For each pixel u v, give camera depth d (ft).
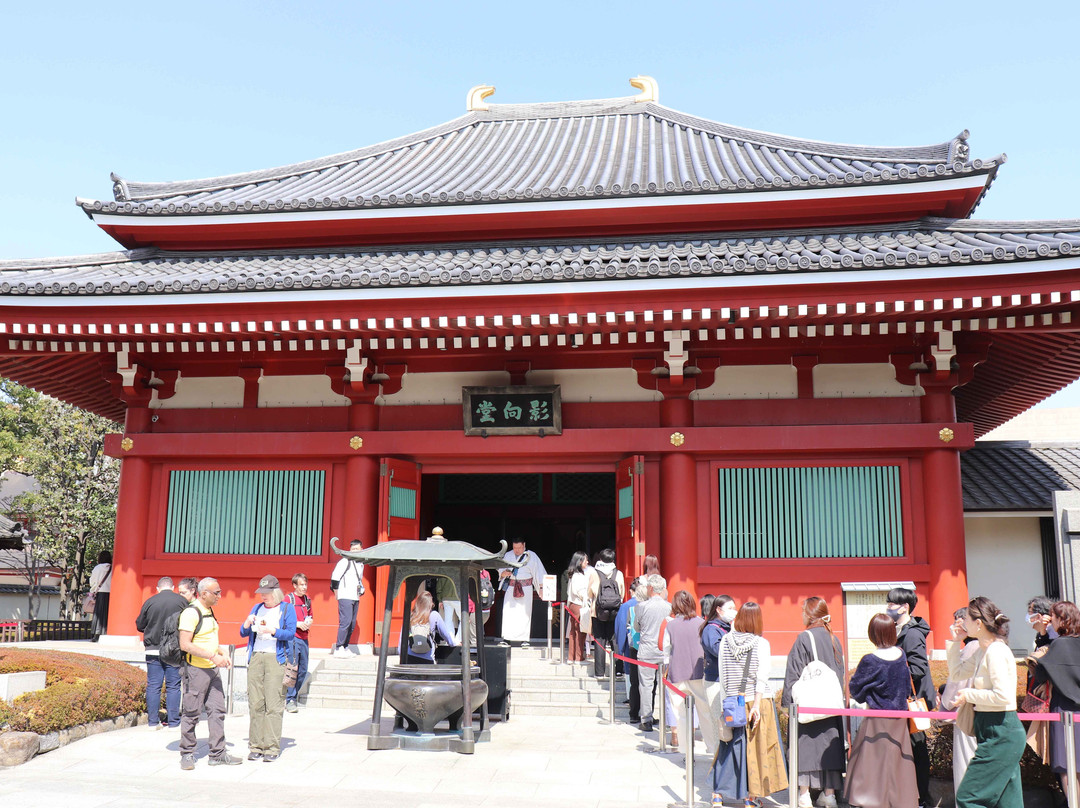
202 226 50.83
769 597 44.45
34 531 97.96
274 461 48.44
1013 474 53.11
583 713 39.75
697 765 29.94
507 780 28.04
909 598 27.17
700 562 44.96
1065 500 37.81
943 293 37.78
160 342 45.52
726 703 25.45
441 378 48.14
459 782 27.73
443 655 37.27
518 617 49.11
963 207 47.21
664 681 32.89
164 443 48.37
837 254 40.68
